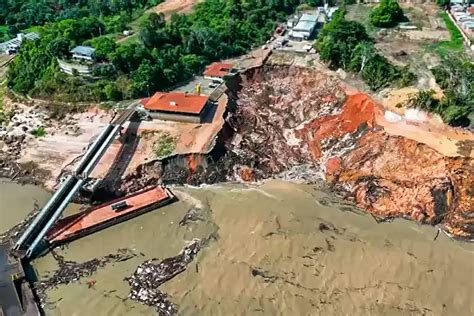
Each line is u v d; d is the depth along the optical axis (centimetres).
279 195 7994
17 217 7681
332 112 9362
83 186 7750
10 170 8644
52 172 8438
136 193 7900
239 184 8331
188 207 7750
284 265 6619
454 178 7475
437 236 7169
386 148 8100
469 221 7188
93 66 9906
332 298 6162
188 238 7150
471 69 8762
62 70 10119
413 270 6556
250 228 7238
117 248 7019
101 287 6412
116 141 8719
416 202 7531
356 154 8325
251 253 6819
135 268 6675
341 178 8219
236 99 10025
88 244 7094
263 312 6006
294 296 6188
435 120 8400
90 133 9119
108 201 7881
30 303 6166
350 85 9594
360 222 7425
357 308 6028
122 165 8281
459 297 6203
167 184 8269
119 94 9769
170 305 6134
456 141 7881
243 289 6303
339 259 6700
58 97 9819
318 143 8975
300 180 8406
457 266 6638
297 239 6994
